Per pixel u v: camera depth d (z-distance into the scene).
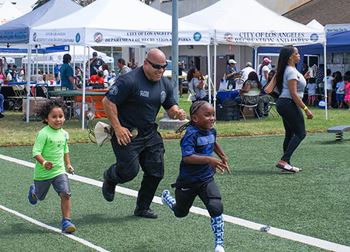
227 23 19.03
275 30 19.27
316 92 27.73
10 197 8.80
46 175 6.96
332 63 30.62
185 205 6.39
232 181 9.97
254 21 19.48
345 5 35.47
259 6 20.39
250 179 10.14
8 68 40.78
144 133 7.45
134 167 7.35
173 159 12.26
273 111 22.72
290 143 10.60
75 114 20.03
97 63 24.72
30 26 19.05
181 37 18.06
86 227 7.20
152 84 7.39
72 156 12.60
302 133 10.59
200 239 6.70
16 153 13.03
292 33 19.52
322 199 8.67
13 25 20.39
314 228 7.15
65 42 17.36
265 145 14.30
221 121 19.48
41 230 7.07
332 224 7.33
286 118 10.52
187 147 6.08
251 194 9.00
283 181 9.97
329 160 12.05
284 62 10.45
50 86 23.38
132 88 7.26
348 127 15.02
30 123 18.91
